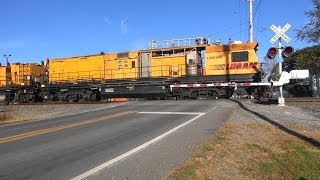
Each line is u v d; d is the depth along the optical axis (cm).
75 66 3562
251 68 2839
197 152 932
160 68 3145
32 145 1117
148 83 3095
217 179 742
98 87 3350
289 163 910
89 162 877
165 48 3159
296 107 2195
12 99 3922
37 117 2269
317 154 997
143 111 2092
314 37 2294
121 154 956
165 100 2867
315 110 2059
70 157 938
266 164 894
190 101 2641
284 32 2194
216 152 950
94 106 2672
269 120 1623
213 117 1703
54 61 3688
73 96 3509
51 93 3675
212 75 2925
